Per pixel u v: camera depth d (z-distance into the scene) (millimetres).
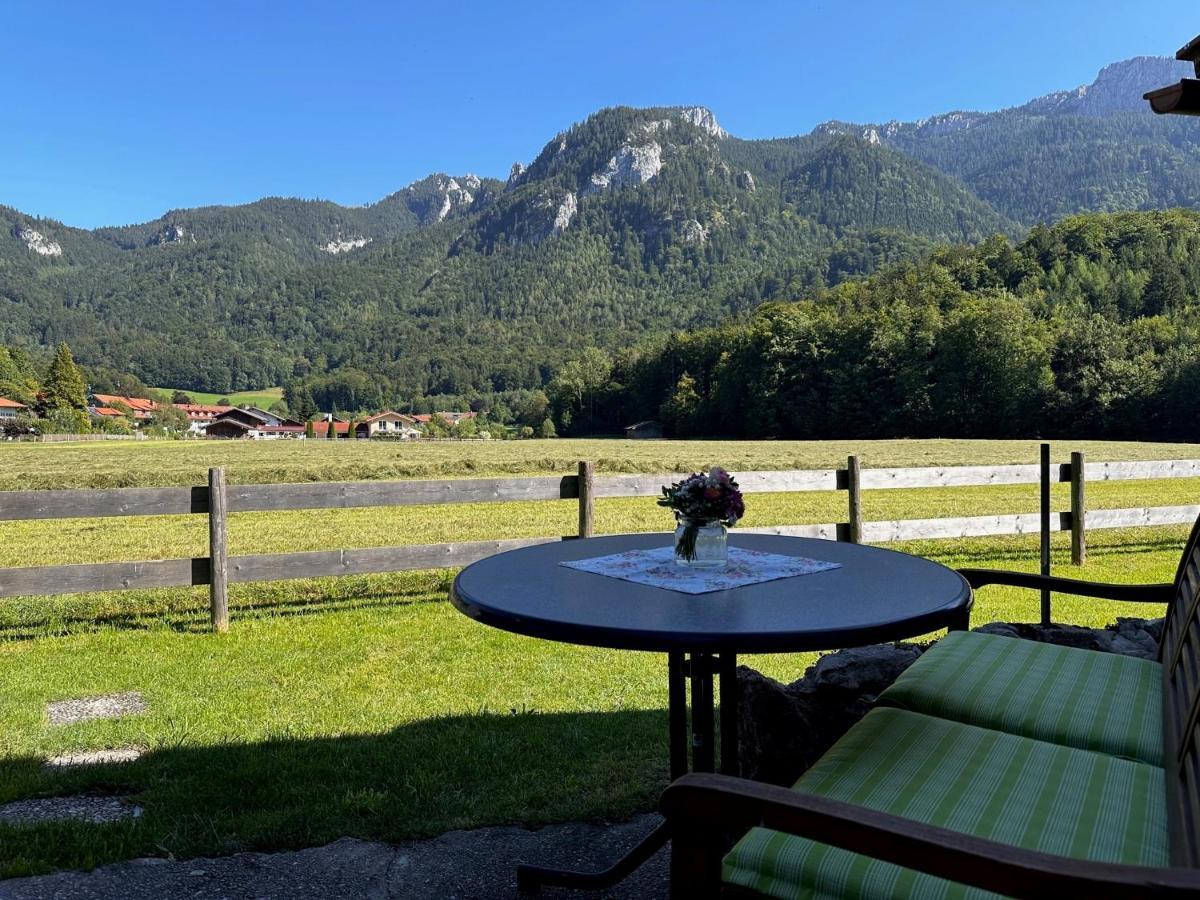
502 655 4871
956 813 1535
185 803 2850
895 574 2279
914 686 2195
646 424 94688
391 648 5020
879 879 1309
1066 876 954
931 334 67375
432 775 3104
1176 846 1357
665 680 4395
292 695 4141
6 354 122438
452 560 5875
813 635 1665
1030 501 15062
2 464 34500
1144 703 2086
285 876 2383
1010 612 5883
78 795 2959
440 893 2303
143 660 4758
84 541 13000
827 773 1708
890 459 32469
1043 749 1825
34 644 5105
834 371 71688
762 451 42562
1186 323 69500
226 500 5391
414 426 140250
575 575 2279
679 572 2312
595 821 2758
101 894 2264
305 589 6648
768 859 1394
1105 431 57906
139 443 62094
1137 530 9672
